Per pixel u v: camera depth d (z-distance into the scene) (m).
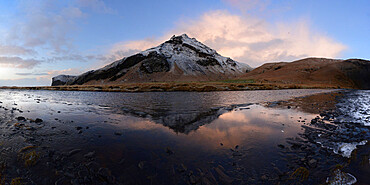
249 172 4.21
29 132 7.37
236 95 28.78
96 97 25.61
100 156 5.11
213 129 8.01
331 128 8.05
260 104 16.75
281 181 3.81
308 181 3.78
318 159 4.85
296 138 6.70
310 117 10.67
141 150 5.56
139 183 3.80
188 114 11.72
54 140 6.46
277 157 5.02
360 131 7.52
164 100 20.73
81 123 9.16
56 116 11.02
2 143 6.03
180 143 6.18
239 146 5.89
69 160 4.84
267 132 7.50
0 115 11.15
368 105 16.39
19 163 4.65
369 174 3.96
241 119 10.11
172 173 4.19
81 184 3.76
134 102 18.78
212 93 34.44
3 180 3.88
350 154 5.13
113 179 3.93
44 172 4.23
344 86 120.31
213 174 4.12
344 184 3.56
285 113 11.98
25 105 16.33
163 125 8.77
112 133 7.40
